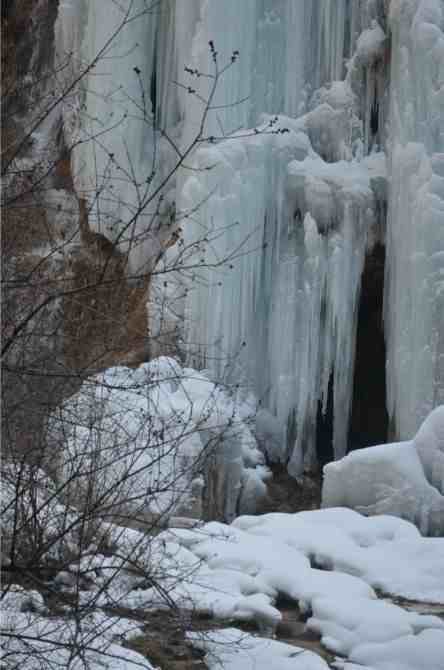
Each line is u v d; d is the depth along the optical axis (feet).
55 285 22.61
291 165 55.77
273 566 27.48
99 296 21.90
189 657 22.52
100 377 24.11
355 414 60.59
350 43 58.39
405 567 29.01
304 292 54.44
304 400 53.62
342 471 35.53
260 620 24.79
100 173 57.26
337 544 29.96
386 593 27.91
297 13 57.62
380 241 55.98
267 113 57.47
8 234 22.72
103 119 58.34
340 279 54.49
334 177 55.57
